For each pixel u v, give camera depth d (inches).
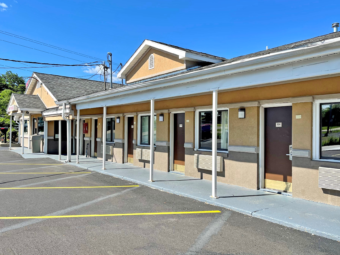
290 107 262.7
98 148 567.5
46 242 155.6
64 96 641.6
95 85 846.5
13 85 1959.9
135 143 453.7
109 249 147.5
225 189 279.7
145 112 428.5
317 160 229.3
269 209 212.1
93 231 173.5
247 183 283.6
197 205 232.8
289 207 216.5
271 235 167.9
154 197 259.6
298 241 159.0
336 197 217.9
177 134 390.9
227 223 189.2
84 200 248.5
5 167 461.7
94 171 416.5
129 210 218.7
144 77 475.2
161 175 364.5
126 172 392.2
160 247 150.7
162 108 395.5
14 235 165.5
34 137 710.5
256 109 275.0
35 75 765.9
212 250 147.3
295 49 172.2
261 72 205.3
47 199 251.8
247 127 283.1
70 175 382.3
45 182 332.8
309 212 203.5
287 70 189.2
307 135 233.8
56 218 198.4
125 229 177.3
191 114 350.0
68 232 171.3
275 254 142.8
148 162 427.2
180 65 396.5
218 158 307.6
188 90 270.4
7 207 225.1
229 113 301.3
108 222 190.5
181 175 363.9
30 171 418.6
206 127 339.6
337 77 213.5
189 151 353.7
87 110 591.5
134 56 482.0
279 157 269.9
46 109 695.1
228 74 225.1
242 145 287.9
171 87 291.3
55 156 617.6
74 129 700.7
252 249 148.6
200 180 329.7
